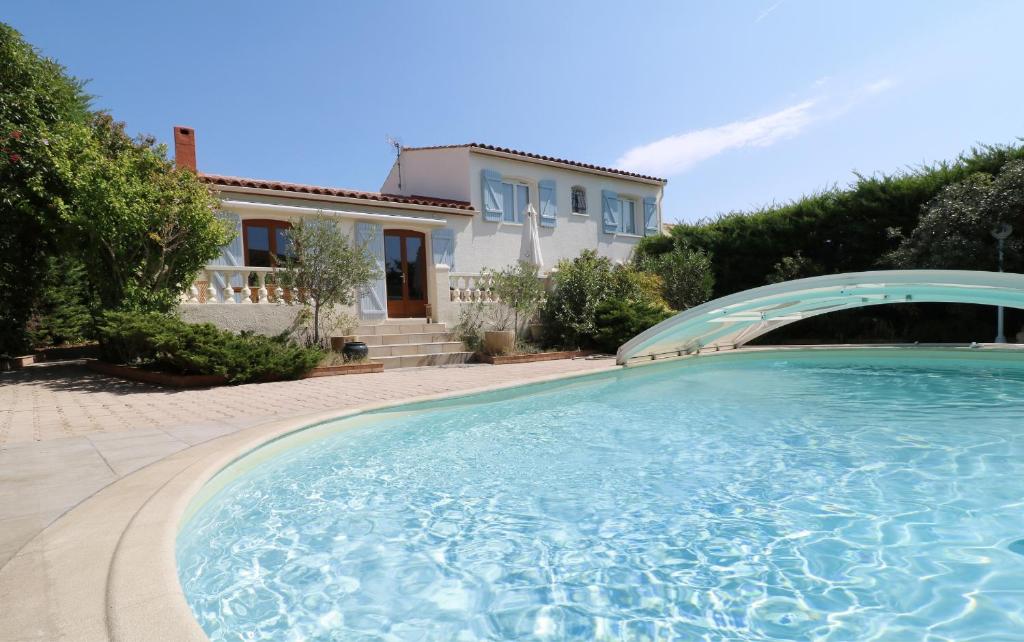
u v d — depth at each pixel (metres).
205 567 3.08
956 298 9.06
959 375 9.67
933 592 2.68
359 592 2.80
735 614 2.54
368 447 5.61
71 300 14.73
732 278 17.72
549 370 10.20
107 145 10.18
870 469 4.66
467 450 5.49
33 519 2.75
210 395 7.49
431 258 15.85
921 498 3.96
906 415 6.70
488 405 7.60
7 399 7.18
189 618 1.76
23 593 1.93
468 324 13.59
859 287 8.38
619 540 3.39
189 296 10.77
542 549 3.28
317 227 11.13
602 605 2.65
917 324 14.23
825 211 15.74
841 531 3.43
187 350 8.36
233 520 3.76
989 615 2.46
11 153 7.38
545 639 2.37
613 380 10.03
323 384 8.63
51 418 5.78
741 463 4.94
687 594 2.73
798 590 2.74
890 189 14.52
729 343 13.95
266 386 8.43
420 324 13.13
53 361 13.01
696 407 7.56
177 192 9.95
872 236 14.93
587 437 6.00
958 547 3.17
